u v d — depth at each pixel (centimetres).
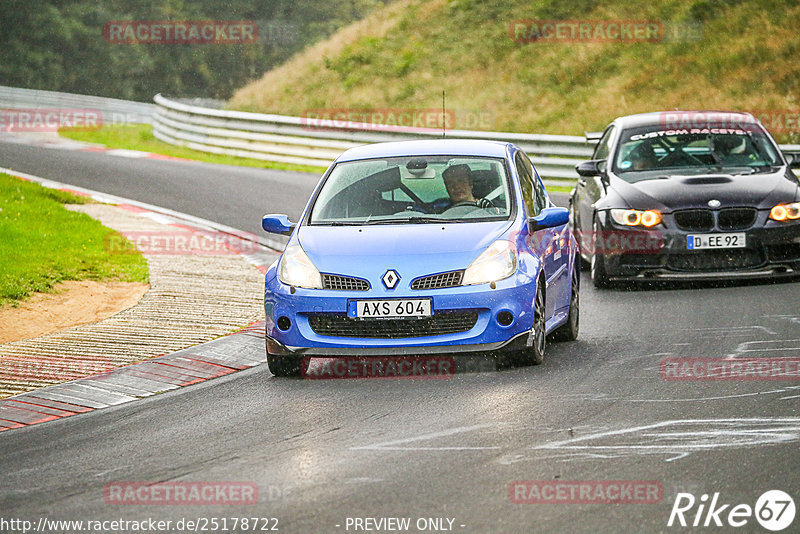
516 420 2245
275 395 2594
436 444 2077
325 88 13325
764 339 3038
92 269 4325
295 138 9181
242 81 19838
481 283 2703
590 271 4672
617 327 3366
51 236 4894
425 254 2752
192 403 2545
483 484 1809
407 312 2686
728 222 3947
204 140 9969
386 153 3212
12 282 3897
